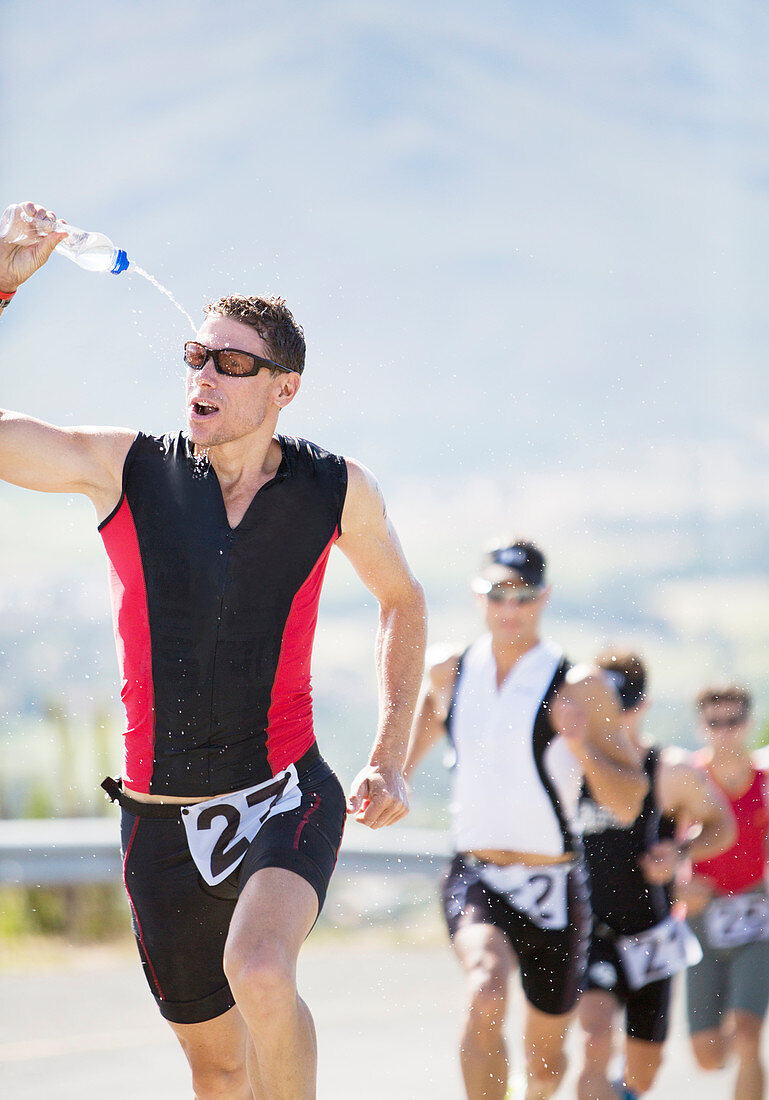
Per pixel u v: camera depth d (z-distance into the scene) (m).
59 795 26.22
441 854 20.50
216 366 8.21
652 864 12.41
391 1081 14.29
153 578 8.27
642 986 12.40
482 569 12.39
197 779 8.56
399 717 9.06
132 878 8.96
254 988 7.12
